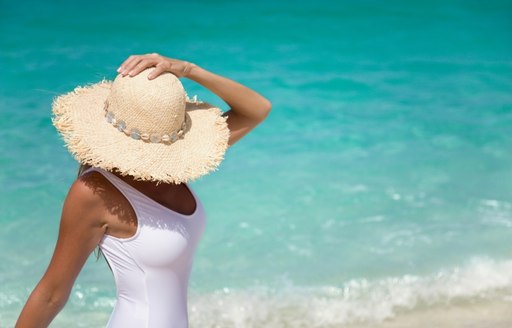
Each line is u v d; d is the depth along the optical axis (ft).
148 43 49.88
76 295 20.74
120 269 10.36
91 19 54.60
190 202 10.91
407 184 28.84
